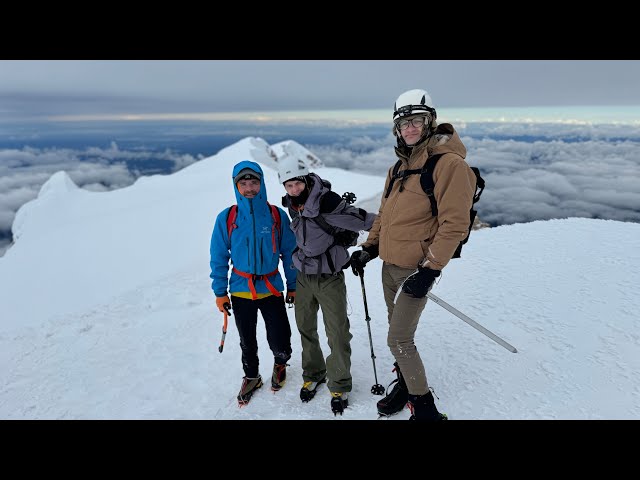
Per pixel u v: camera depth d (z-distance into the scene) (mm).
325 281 2955
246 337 3268
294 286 3350
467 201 2324
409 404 2738
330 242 2912
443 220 2369
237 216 3146
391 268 2742
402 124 2465
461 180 2318
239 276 3193
